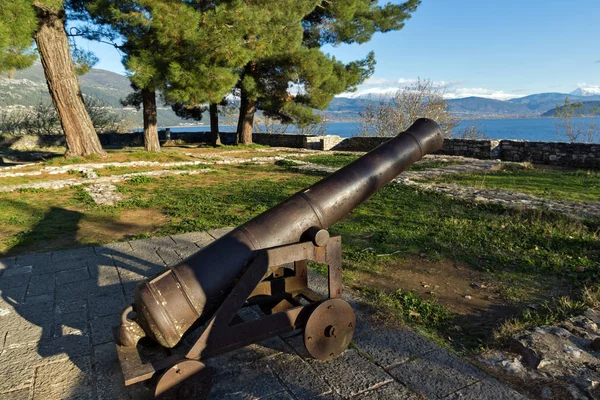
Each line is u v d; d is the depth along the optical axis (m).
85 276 4.66
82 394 2.61
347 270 4.70
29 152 22.58
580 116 20.86
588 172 11.74
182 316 2.37
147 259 5.18
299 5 15.45
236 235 2.67
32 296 4.15
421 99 26.09
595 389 2.46
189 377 2.29
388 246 5.49
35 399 2.56
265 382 2.65
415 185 9.42
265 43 13.97
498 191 8.59
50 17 13.09
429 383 2.60
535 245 5.31
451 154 16.81
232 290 2.46
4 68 11.57
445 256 5.09
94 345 3.19
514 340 3.00
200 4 15.23
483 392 2.49
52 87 13.78
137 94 24.08
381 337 3.17
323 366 2.81
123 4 12.67
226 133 27.78
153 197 9.43
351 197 3.05
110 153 15.24
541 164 14.30
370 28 19.83
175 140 28.47
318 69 17.09
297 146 22.78
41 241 6.24
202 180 12.12
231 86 14.02
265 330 2.60
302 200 2.91
